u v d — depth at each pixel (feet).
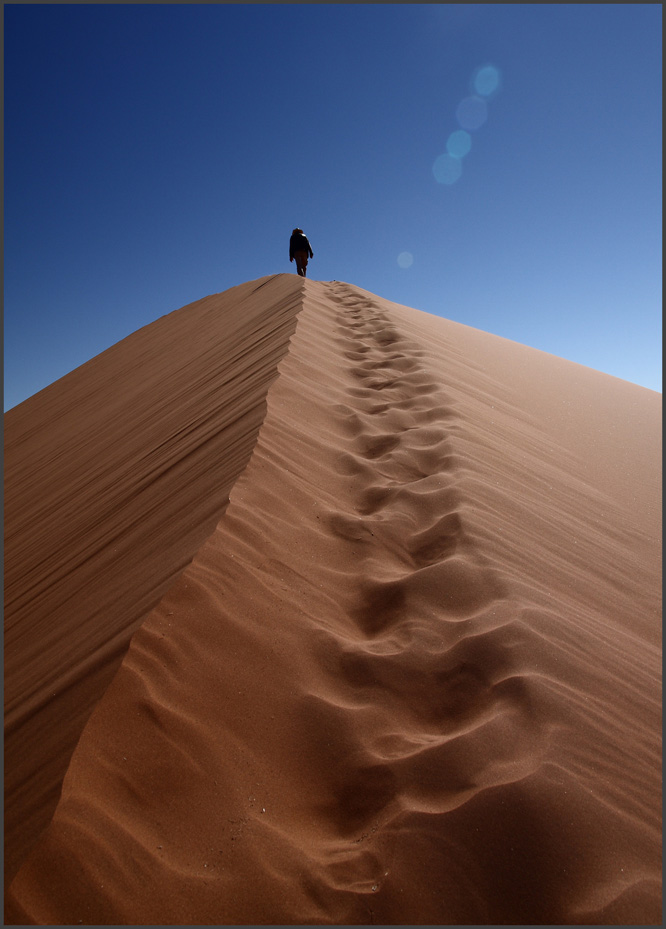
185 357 35.63
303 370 17.11
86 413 39.06
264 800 5.08
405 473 11.85
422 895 4.43
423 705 6.20
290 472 10.66
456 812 4.92
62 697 5.76
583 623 7.79
